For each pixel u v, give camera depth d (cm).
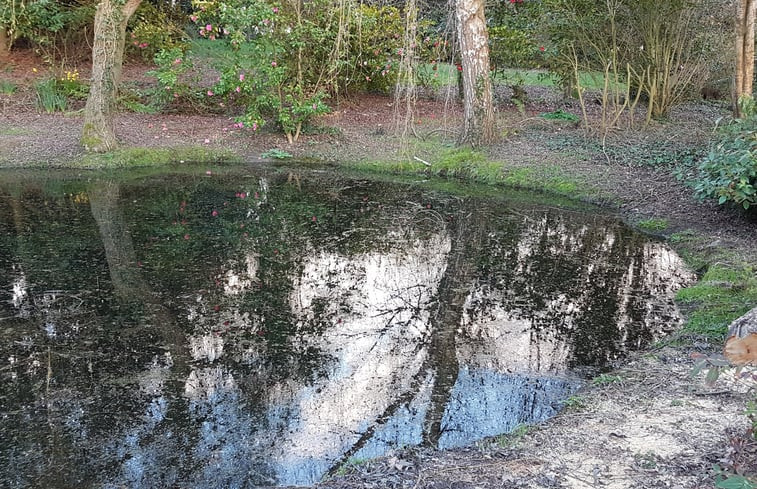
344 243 554
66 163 770
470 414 299
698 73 991
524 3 1006
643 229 600
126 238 546
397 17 1009
